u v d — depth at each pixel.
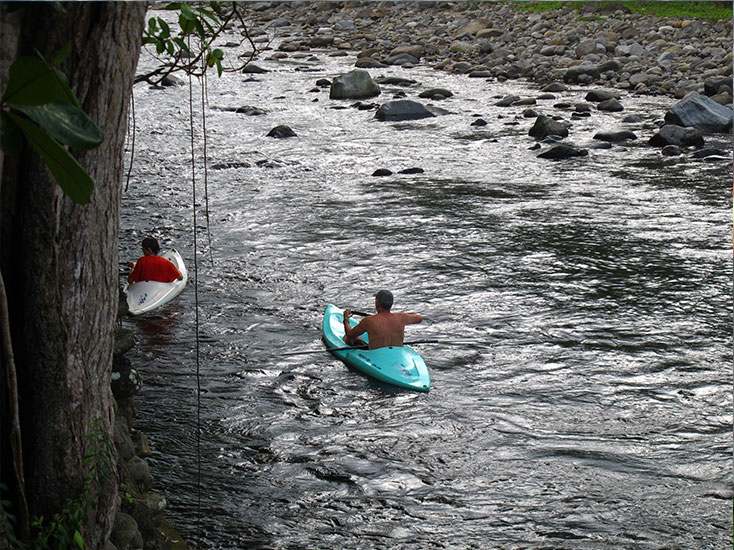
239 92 28.66
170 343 10.08
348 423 8.32
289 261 13.12
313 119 24.77
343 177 18.53
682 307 11.42
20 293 3.92
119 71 3.93
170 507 6.85
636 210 16.16
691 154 20.67
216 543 6.40
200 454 7.70
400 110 24.83
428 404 8.70
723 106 23.47
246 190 17.25
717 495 7.09
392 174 18.84
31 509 4.14
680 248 13.89
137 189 17.02
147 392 8.87
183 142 21.28
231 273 12.52
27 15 3.66
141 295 11.16
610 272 12.78
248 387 9.04
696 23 34.28
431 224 15.17
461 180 18.41
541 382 9.23
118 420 6.13
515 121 24.36
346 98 27.84
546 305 11.48
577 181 18.36
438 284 12.24
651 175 18.84
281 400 8.77
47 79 2.76
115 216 4.20
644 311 11.28
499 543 6.44
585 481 7.32
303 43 40.28
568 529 6.62
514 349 10.09
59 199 3.86
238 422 8.30
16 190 3.81
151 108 25.22
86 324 4.14
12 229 3.86
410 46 36.66
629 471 7.47
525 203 16.61
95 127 2.86
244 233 14.48
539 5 42.25
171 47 5.38
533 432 8.16
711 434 8.13
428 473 7.44
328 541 6.46
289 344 10.14
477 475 7.41
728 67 27.78
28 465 4.10
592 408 8.66
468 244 14.05
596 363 9.73
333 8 49.31
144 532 5.40
